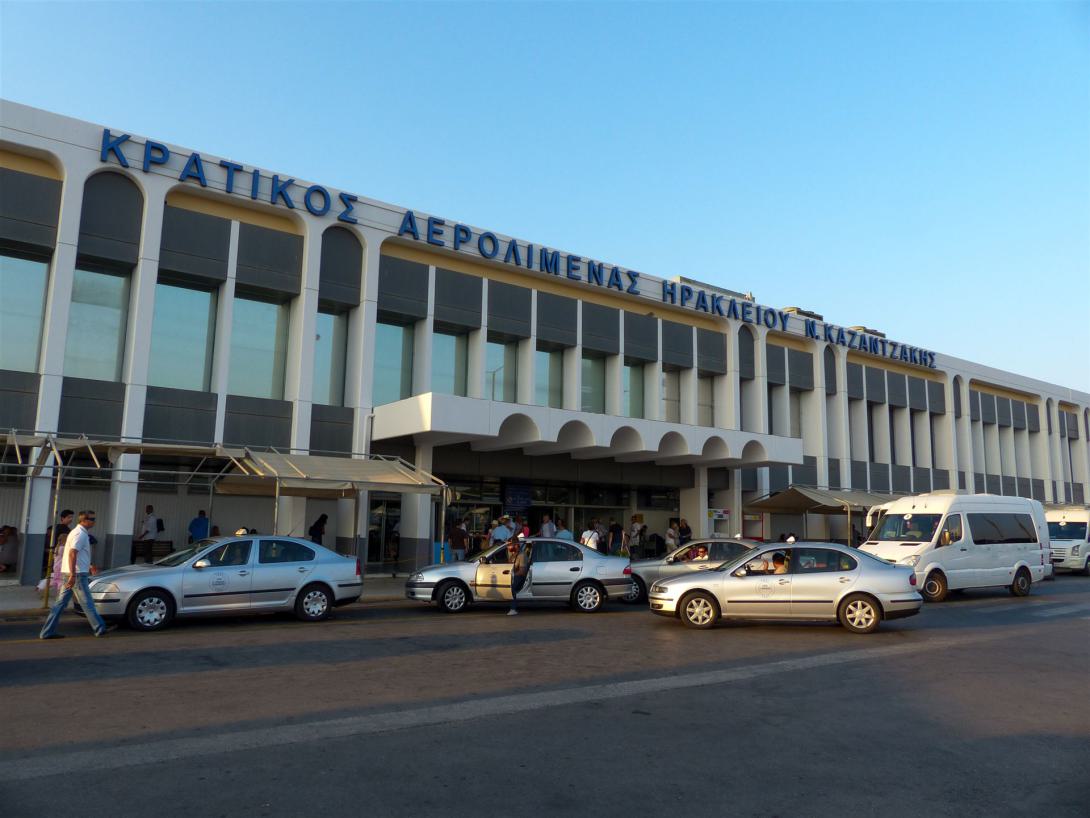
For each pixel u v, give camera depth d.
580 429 23.39
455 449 24.05
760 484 31.12
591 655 10.66
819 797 5.39
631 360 28.52
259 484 18.86
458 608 15.78
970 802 5.34
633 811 5.08
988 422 42.22
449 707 7.61
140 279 19.16
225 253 20.47
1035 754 6.41
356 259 22.59
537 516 26.17
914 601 13.02
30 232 18.02
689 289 29.42
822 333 33.78
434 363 24.03
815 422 33.22
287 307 21.77
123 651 10.41
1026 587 20.41
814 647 11.55
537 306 25.70
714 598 13.39
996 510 20.41
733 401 30.22
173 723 6.88
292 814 4.92
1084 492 48.16
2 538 18.94
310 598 13.80
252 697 7.88
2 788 5.28
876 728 7.13
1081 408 49.12
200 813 4.91
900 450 37.09
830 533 33.72
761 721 7.31
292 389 21.12
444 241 23.66
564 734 6.77
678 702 7.99
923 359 38.25
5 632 12.09
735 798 5.34
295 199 21.48
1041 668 10.07
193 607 12.69
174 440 19.39
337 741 6.43
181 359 20.09
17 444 16.06
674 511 29.53
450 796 5.28
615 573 16.36
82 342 18.89
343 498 20.03
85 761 5.84
